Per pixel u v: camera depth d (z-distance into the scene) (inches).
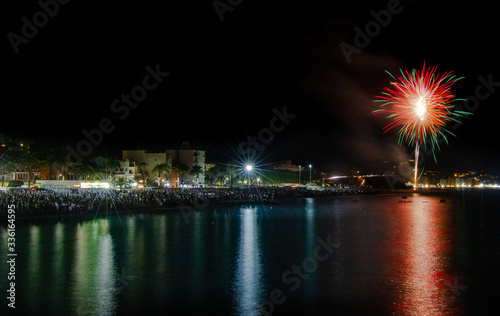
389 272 1301.7
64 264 1365.7
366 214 3511.3
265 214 3388.3
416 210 4111.7
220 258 1494.8
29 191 4109.3
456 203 5679.1
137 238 1953.7
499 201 6363.2
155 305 971.9
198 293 1064.2
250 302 1003.9
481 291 1095.6
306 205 4707.2
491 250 1696.6
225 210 3764.8
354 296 1053.8
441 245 1823.3
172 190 5664.4
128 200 3651.6
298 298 1031.6
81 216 2933.1
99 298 1014.4
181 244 1793.8
